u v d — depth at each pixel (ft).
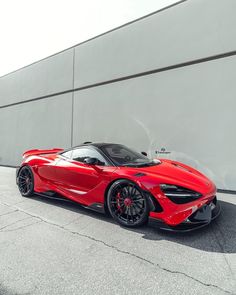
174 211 7.37
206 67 15.23
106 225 8.70
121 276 5.35
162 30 17.30
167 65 16.98
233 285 4.96
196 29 15.69
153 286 4.95
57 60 25.29
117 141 19.80
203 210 7.70
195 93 15.67
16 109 30.55
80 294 4.72
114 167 9.30
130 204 8.31
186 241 7.18
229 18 14.39
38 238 7.54
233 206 10.88
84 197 9.98
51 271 5.60
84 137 22.35
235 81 14.10
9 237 7.64
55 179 11.45
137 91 18.61
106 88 20.72
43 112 26.76
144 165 9.77
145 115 18.12
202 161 15.38
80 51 22.94
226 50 14.43
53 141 25.50
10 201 12.28
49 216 9.77
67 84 24.11
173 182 7.72
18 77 30.30
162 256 6.27
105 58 20.84
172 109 16.72
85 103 22.36
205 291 4.76
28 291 4.84
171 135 16.74
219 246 6.81
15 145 30.53
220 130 14.66
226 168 14.44
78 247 6.88
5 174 22.85
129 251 6.59
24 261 6.08
